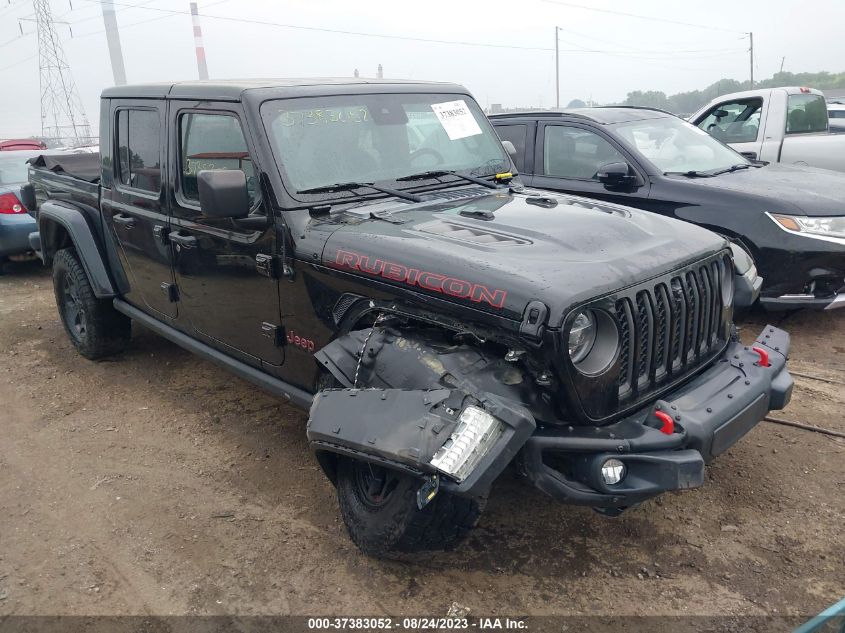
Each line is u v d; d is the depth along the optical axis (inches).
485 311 99.7
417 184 146.6
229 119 139.1
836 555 118.0
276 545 127.4
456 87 169.5
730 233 211.8
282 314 135.7
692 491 137.6
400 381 105.7
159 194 163.5
